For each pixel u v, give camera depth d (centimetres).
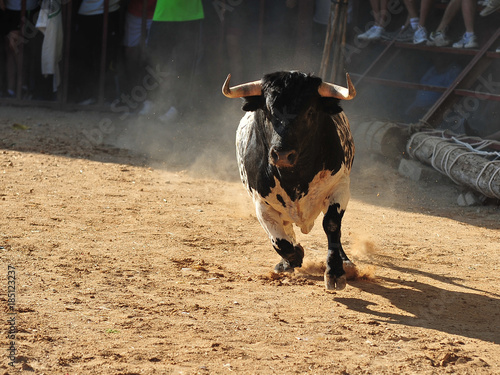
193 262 1313
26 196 1747
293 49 3128
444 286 1245
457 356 894
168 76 3002
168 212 1698
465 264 1402
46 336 887
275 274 1254
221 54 3150
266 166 1141
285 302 1106
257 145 1152
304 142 1050
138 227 1542
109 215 1628
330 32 2708
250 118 1249
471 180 1967
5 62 3162
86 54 3159
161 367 814
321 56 3056
